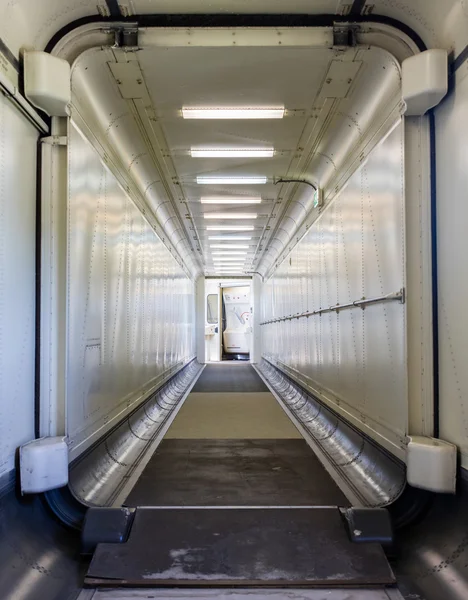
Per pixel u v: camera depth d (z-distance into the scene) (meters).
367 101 4.07
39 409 3.04
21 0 2.58
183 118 4.69
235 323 22.28
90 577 2.56
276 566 2.64
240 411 7.45
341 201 5.19
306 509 3.14
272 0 3.12
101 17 3.26
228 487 3.87
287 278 10.15
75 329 3.31
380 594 2.46
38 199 3.08
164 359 8.49
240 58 3.56
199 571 2.60
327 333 5.89
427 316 3.14
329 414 5.84
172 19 3.30
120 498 3.61
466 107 2.73
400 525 3.06
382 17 3.27
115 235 4.68
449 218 2.95
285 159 5.92
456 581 2.43
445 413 3.00
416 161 3.18
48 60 2.88
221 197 7.68
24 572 2.44
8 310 2.67
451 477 2.80
